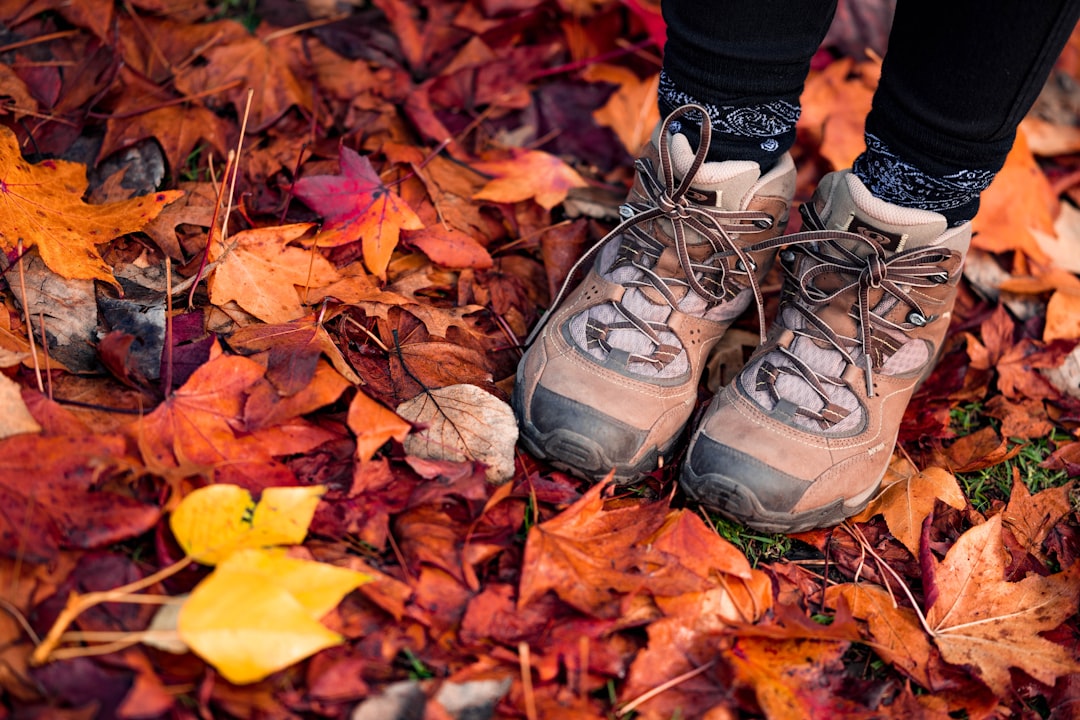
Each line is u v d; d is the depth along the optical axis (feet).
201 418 3.70
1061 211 6.30
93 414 3.68
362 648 3.28
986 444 4.68
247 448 3.69
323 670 3.15
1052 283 5.61
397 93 5.89
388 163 5.43
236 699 3.02
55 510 3.25
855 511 4.15
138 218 4.42
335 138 5.54
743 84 3.79
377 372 4.30
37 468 3.31
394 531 3.69
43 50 5.43
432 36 6.41
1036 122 6.73
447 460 3.91
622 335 4.17
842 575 4.09
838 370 4.13
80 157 4.99
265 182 5.16
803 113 6.31
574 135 6.15
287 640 3.01
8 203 4.25
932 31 3.41
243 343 4.06
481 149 5.89
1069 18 3.27
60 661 2.99
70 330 4.05
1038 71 3.37
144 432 3.61
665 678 3.41
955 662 3.67
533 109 6.22
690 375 4.25
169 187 4.99
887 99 3.72
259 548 3.34
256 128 5.34
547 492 3.97
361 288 4.57
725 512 4.00
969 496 4.53
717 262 4.21
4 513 3.20
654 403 4.06
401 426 3.75
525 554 3.55
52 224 4.27
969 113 3.47
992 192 5.97
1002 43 3.28
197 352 4.03
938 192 3.76
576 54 6.61
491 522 3.81
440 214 5.14
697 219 4.08
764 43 3.71
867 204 3.85
